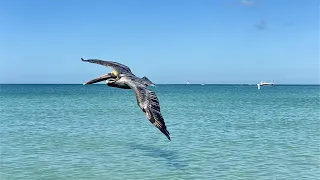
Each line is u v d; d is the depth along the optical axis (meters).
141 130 38.94
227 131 38.00
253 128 40.56
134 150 27.52
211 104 85.81
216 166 22.45
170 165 22.75
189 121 48.06
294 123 45.66
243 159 24.33
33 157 24.88
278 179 19.61
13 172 21.00
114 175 20.45
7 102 90.56
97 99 110.00
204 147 28.67
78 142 30.97
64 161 23.75
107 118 51.81
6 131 37.69
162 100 105.69
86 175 20.44
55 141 31.39
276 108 72.31
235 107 75.38
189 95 150.38
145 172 21.09
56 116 54.53
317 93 181.75
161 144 30.12
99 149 27.78
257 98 120.00
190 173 20.89
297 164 22.89
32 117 52.69
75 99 109.06
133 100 103.94
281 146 28.98
